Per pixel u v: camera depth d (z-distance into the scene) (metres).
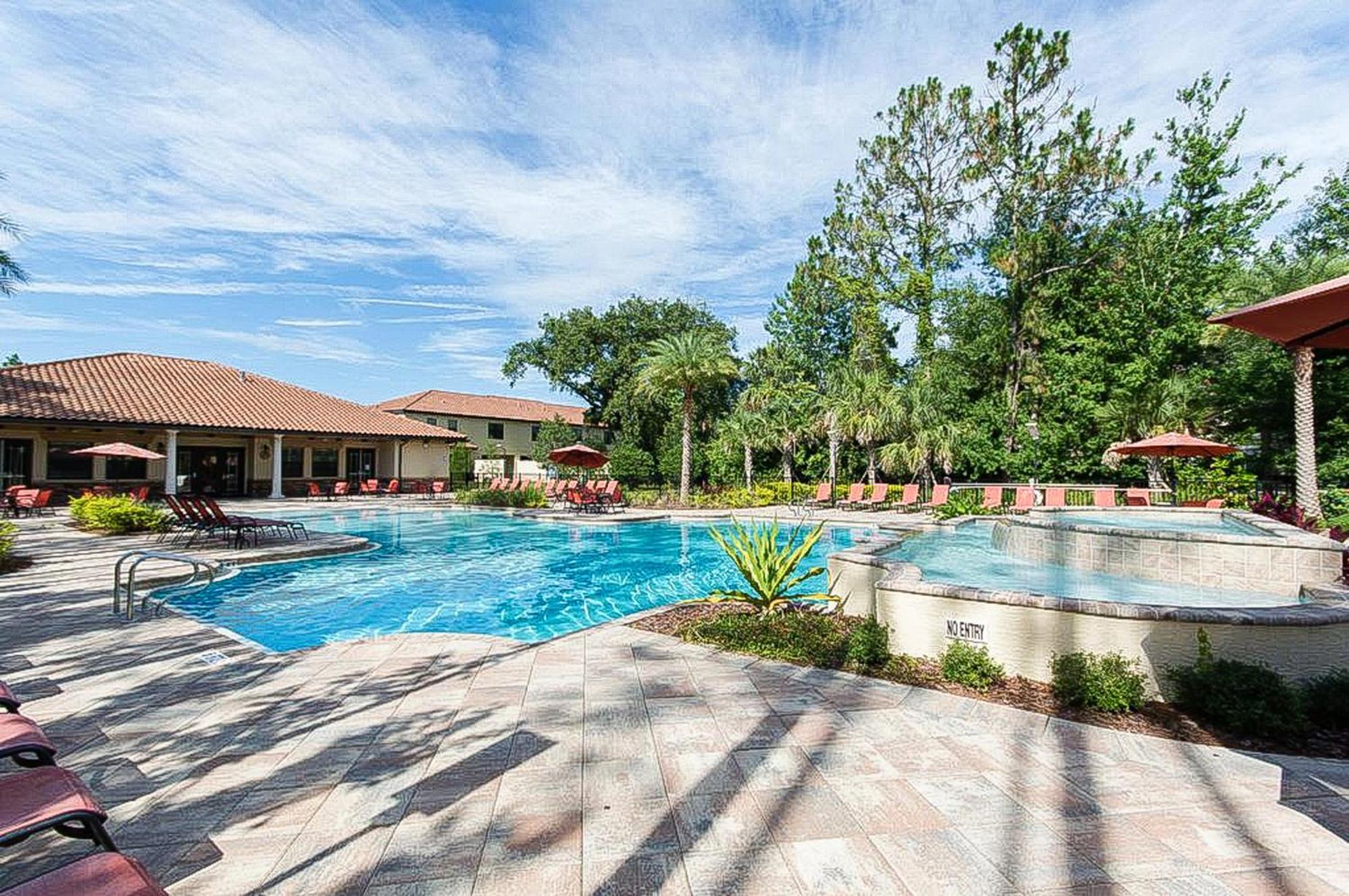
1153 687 4.41
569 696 4.52
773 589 6.73
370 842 2.74
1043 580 8.13
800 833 2.78
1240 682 3.90
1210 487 17.11
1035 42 23.59
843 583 7.08
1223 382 18.77
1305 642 4.23
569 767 3.42
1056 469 24.16
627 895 2.37
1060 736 3.80
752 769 3.39
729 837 2.75
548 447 34.69
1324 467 16.23
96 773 3.41
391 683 4.82
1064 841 2.72
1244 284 20.94
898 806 3.01
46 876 1.72
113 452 18.03
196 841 2.76
